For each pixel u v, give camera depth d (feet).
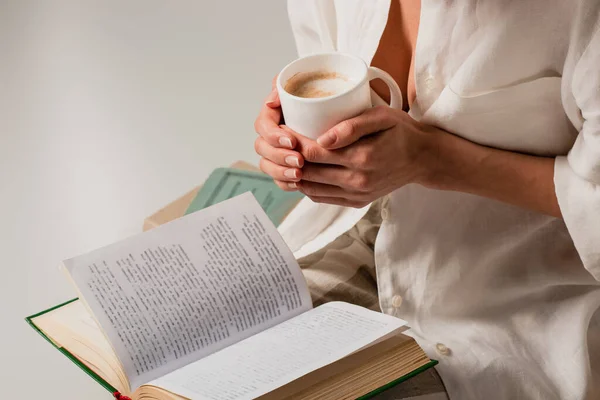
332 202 3.64
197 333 3.56
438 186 3.62
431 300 3.96
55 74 7.88
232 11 8.46
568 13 3.15
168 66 7.78
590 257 3.46
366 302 4.11
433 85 3.57
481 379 3.71
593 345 4.02
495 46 3.28
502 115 3.46
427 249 3.88
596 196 3.32
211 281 3.64
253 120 6.94
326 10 4.31
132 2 8.89
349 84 3.31
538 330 3.91
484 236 3.84
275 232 3.82
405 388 3.57
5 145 7.02
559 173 3.45
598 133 3.21
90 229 5.99
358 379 3.19
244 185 5.66
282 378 3.11
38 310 5.25
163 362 3.48
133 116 7.18
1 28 8.69
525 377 3.71
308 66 3.43
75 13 8.85
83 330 3.69
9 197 6.41
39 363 4.83
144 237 3.67
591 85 3.13
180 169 6.48
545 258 3.87
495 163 3.53
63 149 6.88
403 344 3.32
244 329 3.64
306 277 4.15
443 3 3.36
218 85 7.43
